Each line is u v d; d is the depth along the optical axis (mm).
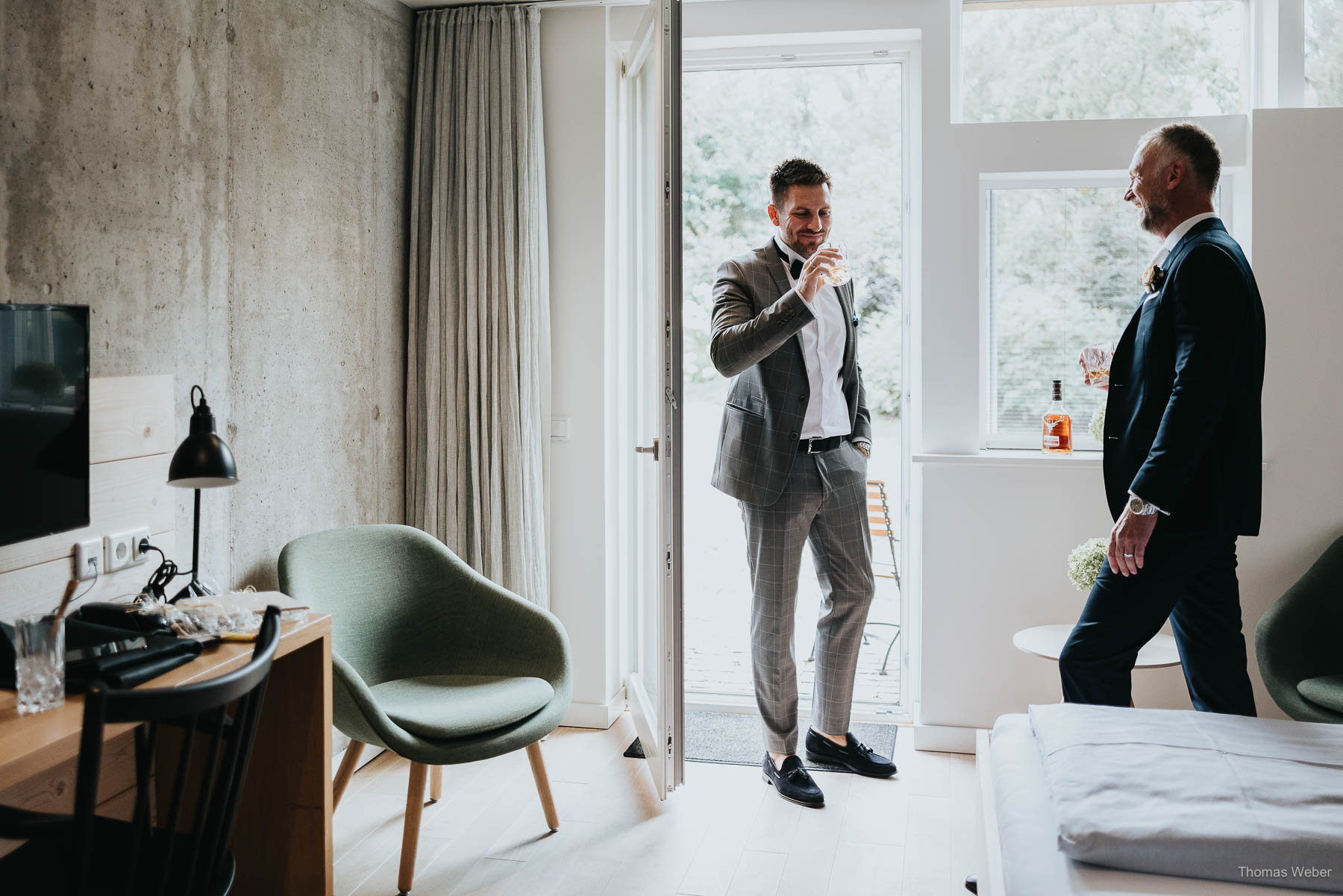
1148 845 1373
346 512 3068
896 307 3551
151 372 2258
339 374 3014
